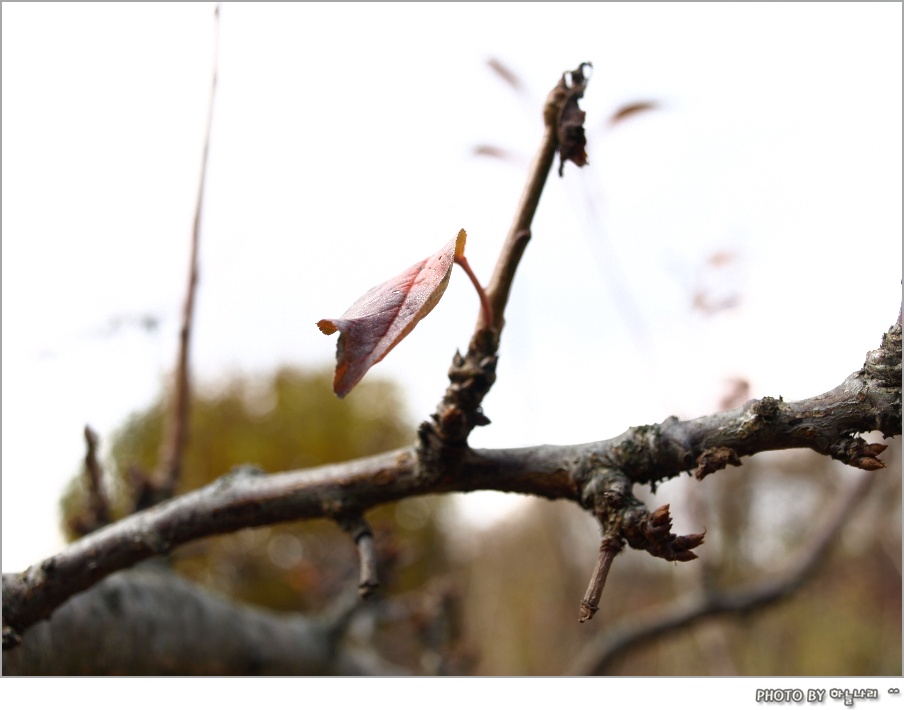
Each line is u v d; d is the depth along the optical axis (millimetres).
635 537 329
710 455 331
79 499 843
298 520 371
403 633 1157
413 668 1132
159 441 1287
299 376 1615
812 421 327
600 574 326
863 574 1498
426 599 786
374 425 1649
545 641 1661
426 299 293
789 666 1270
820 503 1577
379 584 357
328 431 1577
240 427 1493
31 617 378
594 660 782
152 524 377
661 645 1204
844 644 1387
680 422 342
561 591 1702
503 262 351
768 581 779
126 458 1268
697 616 765
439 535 1717
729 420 334
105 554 376
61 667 426
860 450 323
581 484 343
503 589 1779
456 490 358
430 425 354
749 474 1301
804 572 764
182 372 501
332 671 646
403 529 1633
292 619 634
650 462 340
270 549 1311
